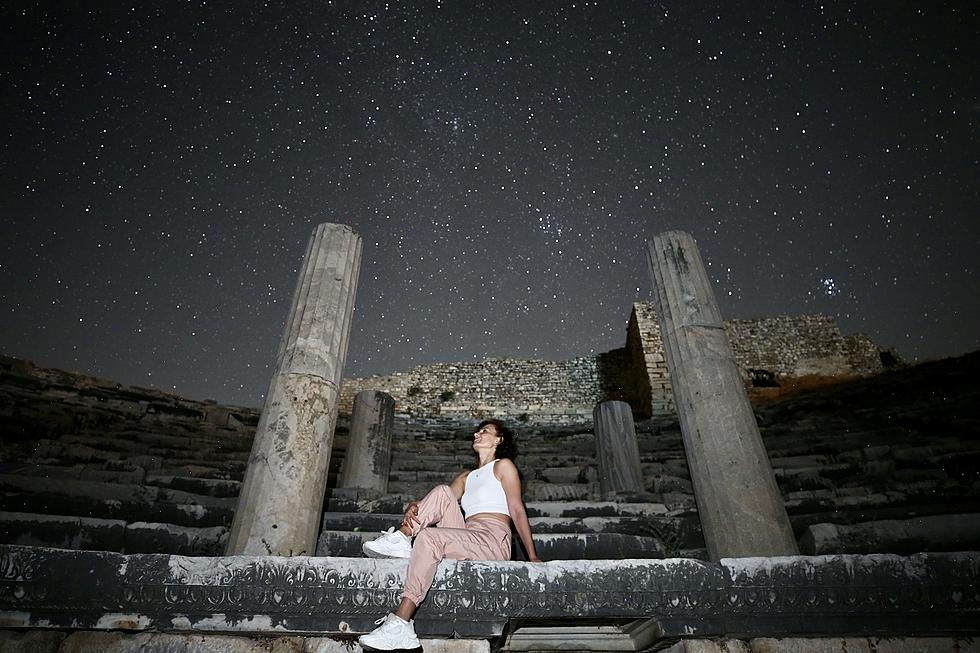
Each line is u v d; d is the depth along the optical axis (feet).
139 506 18.97
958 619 10.61
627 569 10.69
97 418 31.45
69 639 10.12
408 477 28.94
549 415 66.74
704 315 19.27
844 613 10.64
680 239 21.56
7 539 15.56
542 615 10.32
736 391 17.51
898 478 22.88
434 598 10.26
